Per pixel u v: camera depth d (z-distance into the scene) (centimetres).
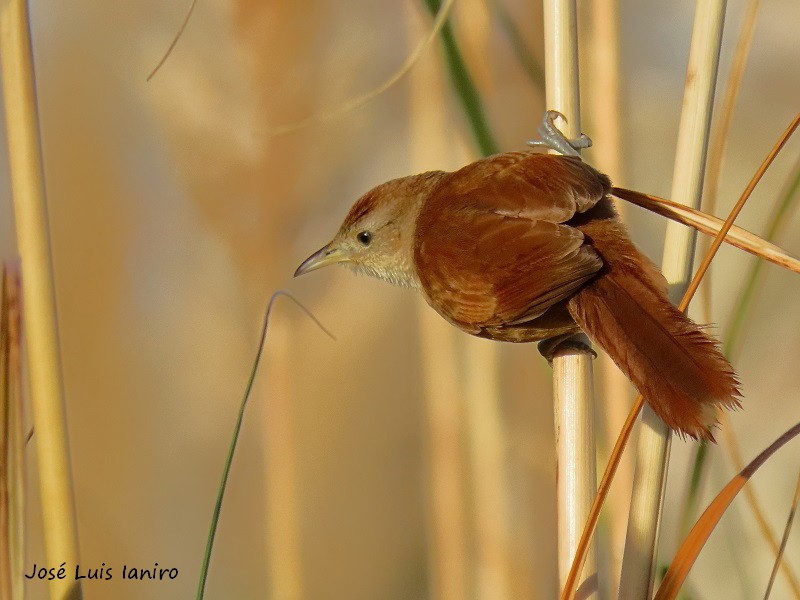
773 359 353
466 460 348
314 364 353
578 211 337
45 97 351
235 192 349
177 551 351
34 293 334
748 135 354
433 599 348
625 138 346
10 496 333
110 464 351
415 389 354
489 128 343
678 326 334
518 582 348
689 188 337
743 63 340
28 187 334
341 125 350
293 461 348
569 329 338
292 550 348
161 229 351
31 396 335
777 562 336
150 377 352
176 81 349
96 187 351
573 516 336
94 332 351
